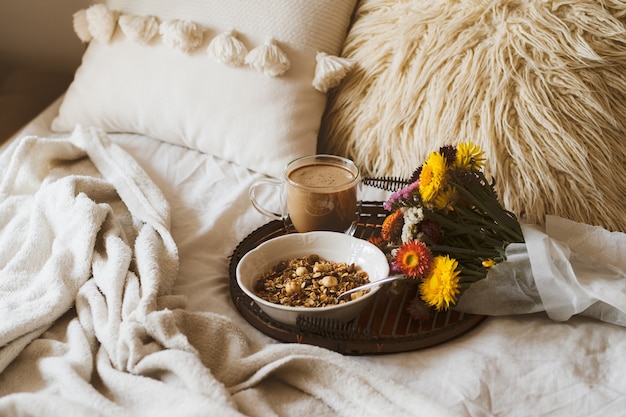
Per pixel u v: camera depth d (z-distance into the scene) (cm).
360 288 89
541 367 85
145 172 122
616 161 113
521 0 118
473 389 81
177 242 109
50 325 91
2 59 188
